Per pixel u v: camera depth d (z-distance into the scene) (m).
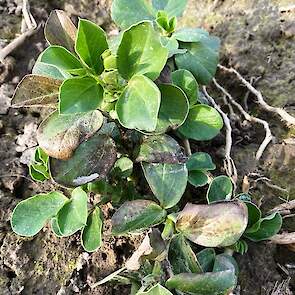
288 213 0.32
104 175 0.26
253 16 0.40
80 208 0.26
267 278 0.31
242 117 0.36
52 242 0.31
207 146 0.35
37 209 0.27
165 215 0.27
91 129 0.25
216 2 0.41
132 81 0.24
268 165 0.34
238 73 0.38
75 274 0.30
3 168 0.34
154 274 0.27
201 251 0.28
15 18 0.41
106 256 0.31
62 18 0.28
